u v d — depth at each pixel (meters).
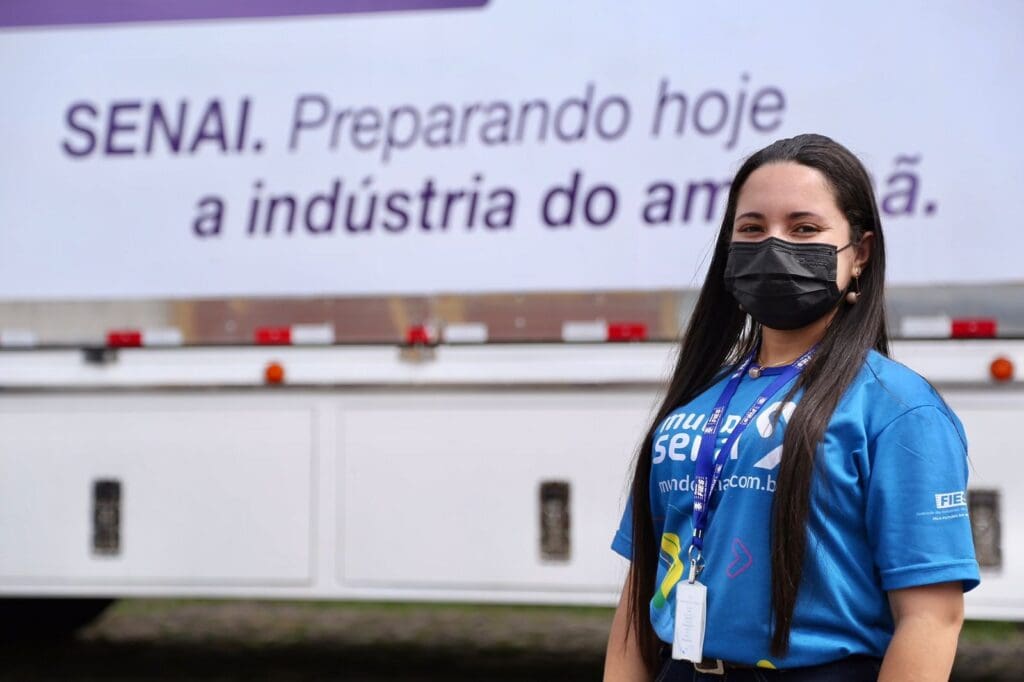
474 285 7.11
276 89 7.25
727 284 2.98
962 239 6.66
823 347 2.85
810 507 2.65
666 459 2.98
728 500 2.78
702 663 2.80
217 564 7.28
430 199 7.14
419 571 7.11
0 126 7.45
